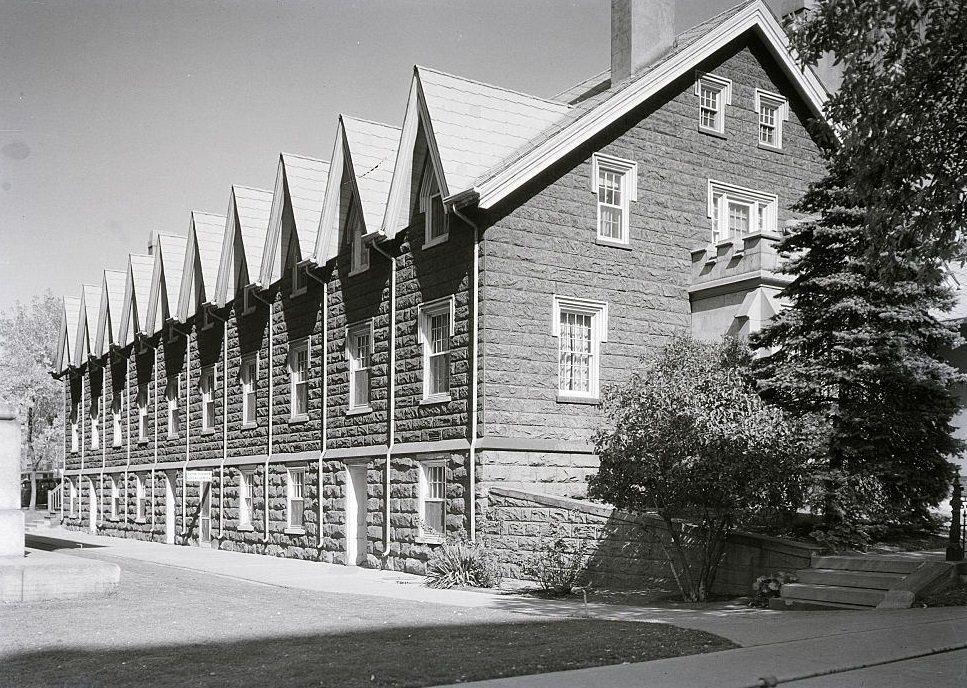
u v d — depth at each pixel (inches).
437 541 901.2
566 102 1113.4
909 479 724.7
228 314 1379.2
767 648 431.5
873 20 554.3
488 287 873.5
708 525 670.5
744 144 1056.8
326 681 362.3
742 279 933.2
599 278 937.5
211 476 1309.1
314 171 1232.8
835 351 724.7
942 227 579.8
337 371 1099.9
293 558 1152.2
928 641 442.9
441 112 926.4
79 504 1943.9
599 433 691.4
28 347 2815.0
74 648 439.8
